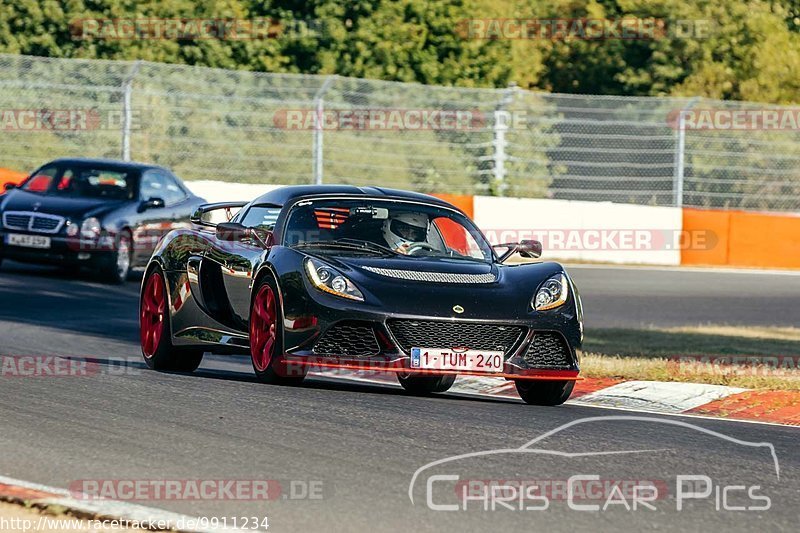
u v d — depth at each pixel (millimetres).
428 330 30359
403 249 33438
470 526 18766
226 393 30281
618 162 98625
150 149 92250
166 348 35969
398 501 20109
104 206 65500
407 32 112188
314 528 18562
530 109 97438
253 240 33531
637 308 65250
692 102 95188
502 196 94750
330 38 110812
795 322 62000
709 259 89812
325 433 25406
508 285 31953
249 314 33031
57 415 26875
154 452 23359
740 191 99500
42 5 107438
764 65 121812
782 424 30625
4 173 83375
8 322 47656
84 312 53031
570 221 88812
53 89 92875
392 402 30250
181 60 108750
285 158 93125
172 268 36188
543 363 31391
